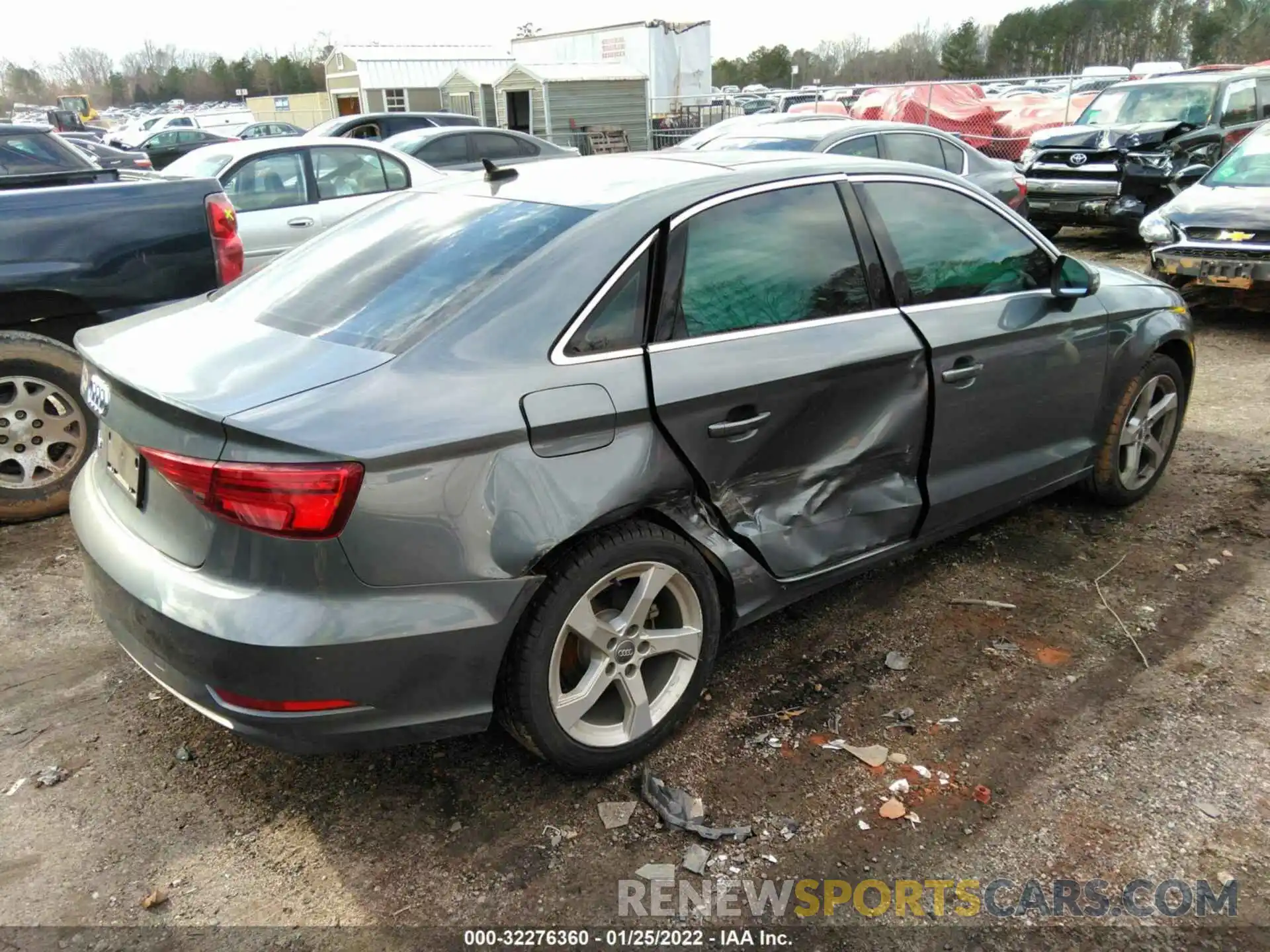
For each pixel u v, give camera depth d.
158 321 3.10
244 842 2.60
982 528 4.38
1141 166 10.93
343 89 31.69
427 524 2.31
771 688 3.24
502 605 2.44
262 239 7.77
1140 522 4.39
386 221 3.31
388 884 2.45
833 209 3.24
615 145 26.31
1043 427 3.89
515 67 25.61
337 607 2.27
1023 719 3.02
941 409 3.42
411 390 2.37
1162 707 3.05
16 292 4.42
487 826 2.64
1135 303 4.22
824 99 27.08
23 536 4.52
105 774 2.87
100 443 2.95
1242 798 2.64
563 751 2.67
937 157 9.43
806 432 3.05
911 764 2.83
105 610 2.63
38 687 3.30
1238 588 3.76
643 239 2.76
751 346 2.90
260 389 2.37
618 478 2.60
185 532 2.39
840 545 3.26
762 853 2.51
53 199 4.54
